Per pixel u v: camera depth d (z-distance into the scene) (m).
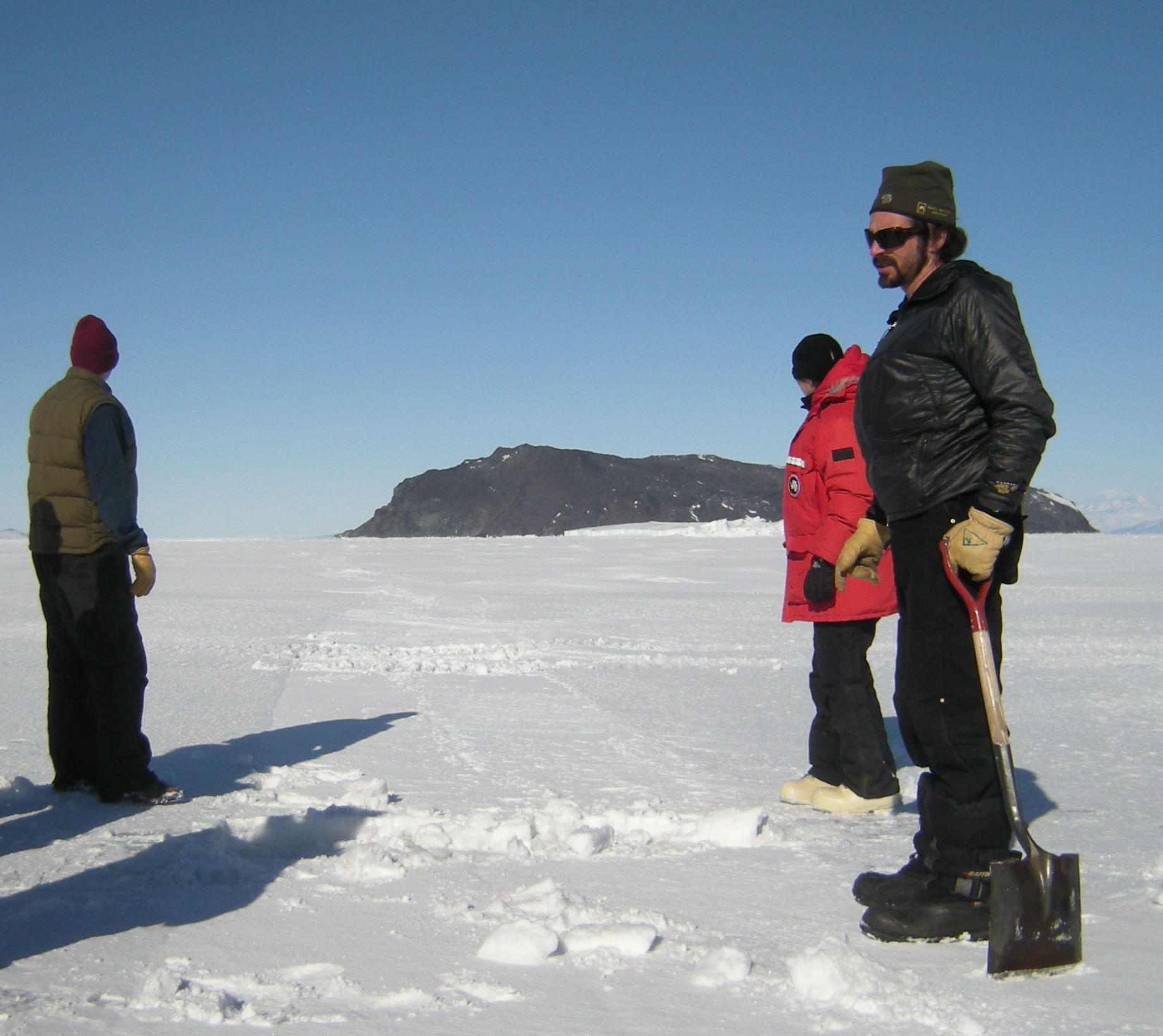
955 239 2.99
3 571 18.39
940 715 2.81
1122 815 3.79
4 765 4.68
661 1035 2.12
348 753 4.93
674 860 3.35
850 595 3.91
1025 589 14.55
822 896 2.99
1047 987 2.36
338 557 22.95
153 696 6.45
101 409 4.00
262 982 2.38
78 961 2.51
